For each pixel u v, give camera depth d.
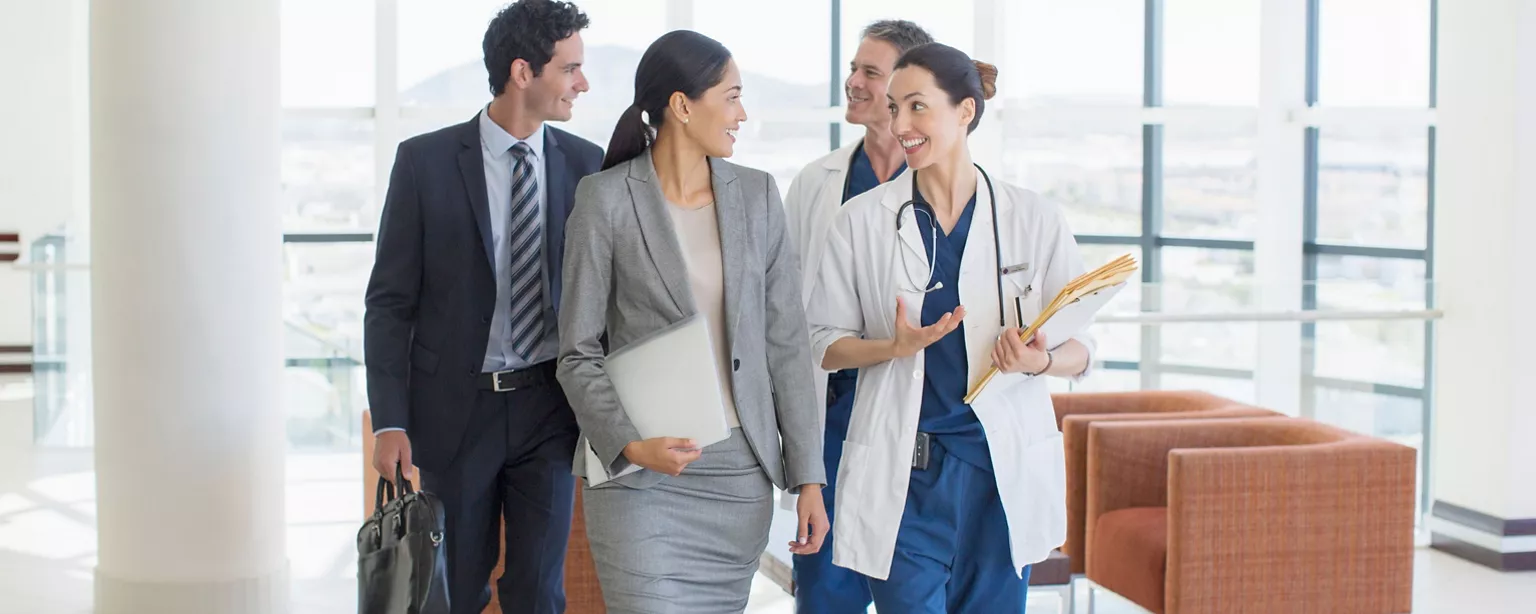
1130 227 9.86
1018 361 3.22
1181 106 9.64
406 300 3.63
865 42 3.98
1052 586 4.93
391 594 3.44
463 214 3.57
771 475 3.20
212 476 5.50
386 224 3.60
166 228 5.42
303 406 6.54
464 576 3.66
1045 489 3.46
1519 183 6.60
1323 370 6.84
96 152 5.45
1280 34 9.10
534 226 3.61
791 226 4.18
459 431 3.60
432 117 9.40
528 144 3.61
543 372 3.62
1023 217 3.41
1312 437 5.29
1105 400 5.99
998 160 9.84
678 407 3.04
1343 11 9.09
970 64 3.31
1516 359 6.62
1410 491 5.14
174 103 5.40
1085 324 3.42
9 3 11.98
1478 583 6.44
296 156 9.45
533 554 3.66
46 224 12.11
